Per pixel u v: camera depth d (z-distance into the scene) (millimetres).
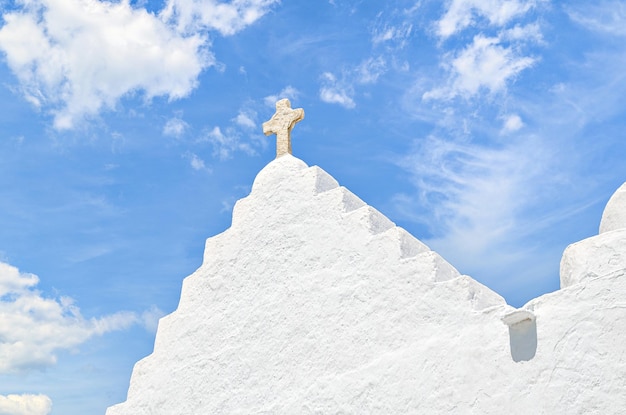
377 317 12656
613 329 10609
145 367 15227
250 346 14000
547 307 11203
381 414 12055
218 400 14023
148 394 14945
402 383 12000
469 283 12000
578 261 11414
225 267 14969
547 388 10781
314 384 12945
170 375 14812
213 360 14375
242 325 14258
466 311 11805
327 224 13859
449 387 11555
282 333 13688
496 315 11508
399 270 12664
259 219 14844
